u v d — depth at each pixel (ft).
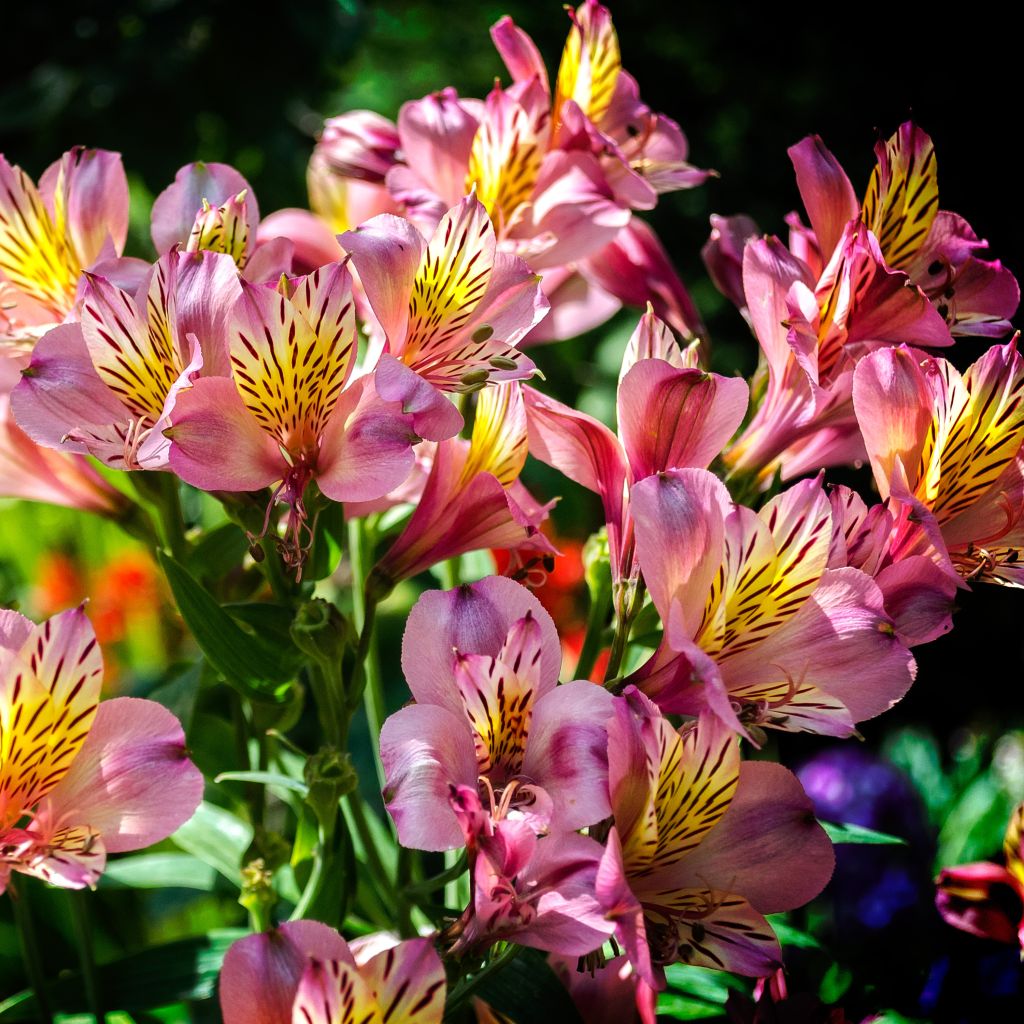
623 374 2.59
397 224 2.59
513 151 2.82
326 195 3.10
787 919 2.93
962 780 4.21
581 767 2.48
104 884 3.01
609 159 2.90
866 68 8.54
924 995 2.84
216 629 2.67
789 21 8.79
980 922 2.80
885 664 2.56
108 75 5.52
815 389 2.60
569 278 3.02
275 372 2.53
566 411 2.61
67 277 2.78
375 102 10.82
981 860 3.58
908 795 3.21
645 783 2.48
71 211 2.77
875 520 2.60
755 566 2.54
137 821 2.49
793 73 8.85
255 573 2.85
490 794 2.48
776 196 8.82
